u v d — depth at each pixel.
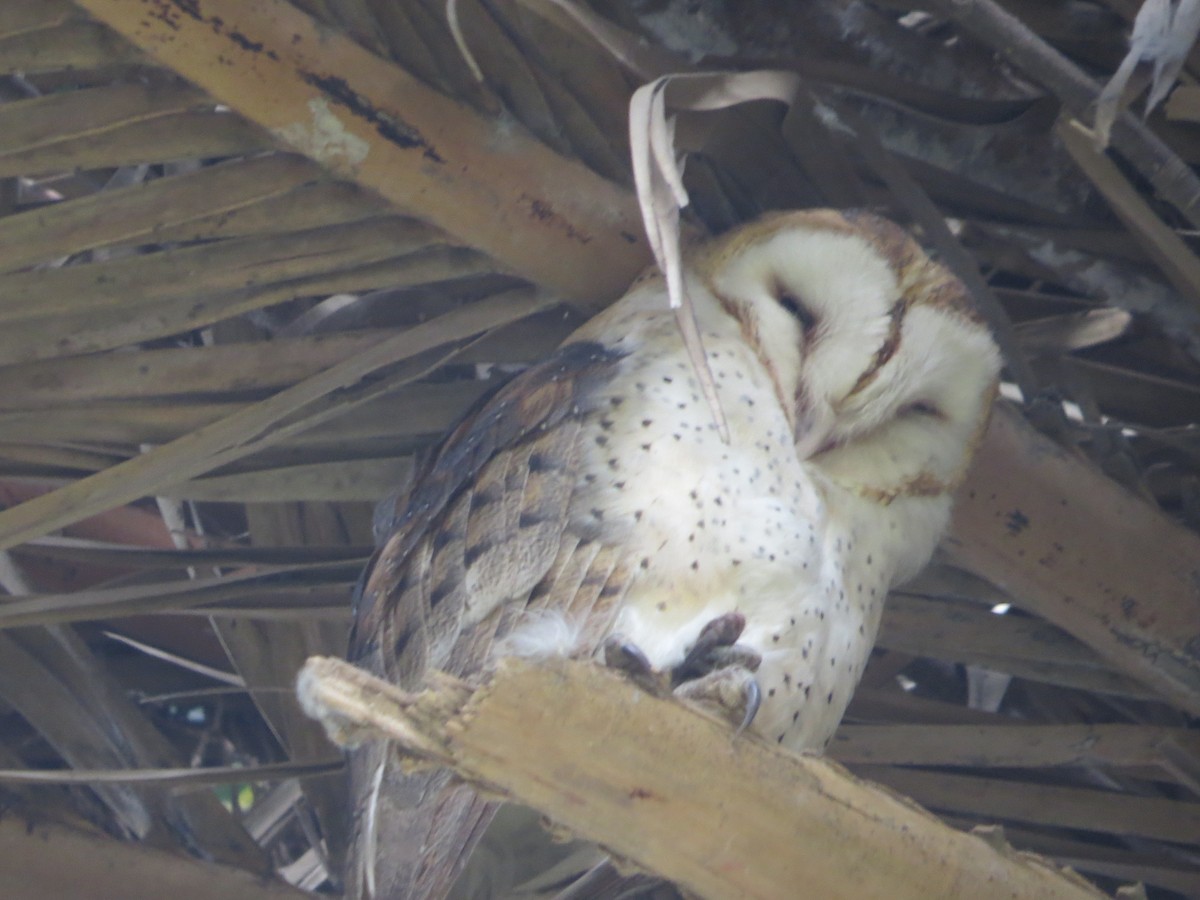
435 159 3.32
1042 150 3.40
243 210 3.33
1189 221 3.39
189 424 3.37
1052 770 3.46
